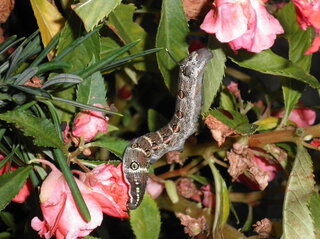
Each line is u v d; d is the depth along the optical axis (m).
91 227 0.31
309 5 0.34
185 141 0.41
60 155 0.31
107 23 0.38
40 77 0.36
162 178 0.46
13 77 0.33
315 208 0.39
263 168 0.45
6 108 0.35
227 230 0.43
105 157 0.47
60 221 0.31
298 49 0.40
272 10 0.41
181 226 0.50
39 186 0.33
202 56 0.35
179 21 0.37
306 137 0.39
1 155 0.36
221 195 0.41
